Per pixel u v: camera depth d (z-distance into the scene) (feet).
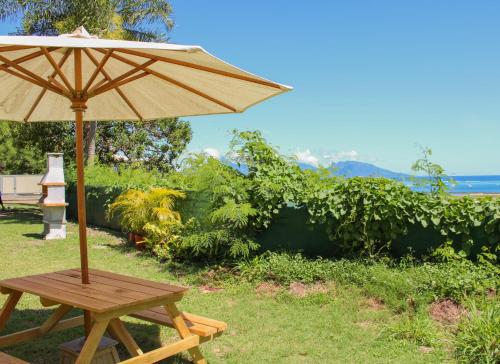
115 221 42.29
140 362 11.35
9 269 26.40
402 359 14.46
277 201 26.22
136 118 16.83
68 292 12.03
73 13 58.54
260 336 16.47
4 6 58.39
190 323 13.60
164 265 27.45
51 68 14.53
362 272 21.57
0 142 132.16
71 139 65.62
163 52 10.89
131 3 63.46
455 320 16.93
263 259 25.05
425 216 22.62
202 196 27.68
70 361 12.83
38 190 117.50
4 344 14.03
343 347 15.51
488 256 20.36
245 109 14.24
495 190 250.98
